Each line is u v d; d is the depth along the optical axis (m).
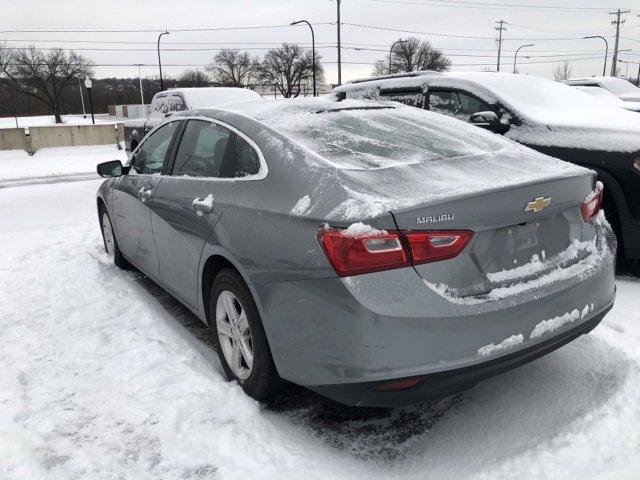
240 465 2.65
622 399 2.91
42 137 27.91
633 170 4.59
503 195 2.61
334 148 3.10
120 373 3.51
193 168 3.85
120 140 30.28
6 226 8.11
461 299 2.51
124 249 5.21
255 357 3.03
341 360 2.51
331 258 2.49
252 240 2.93
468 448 2.77
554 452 2.56
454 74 6.30
